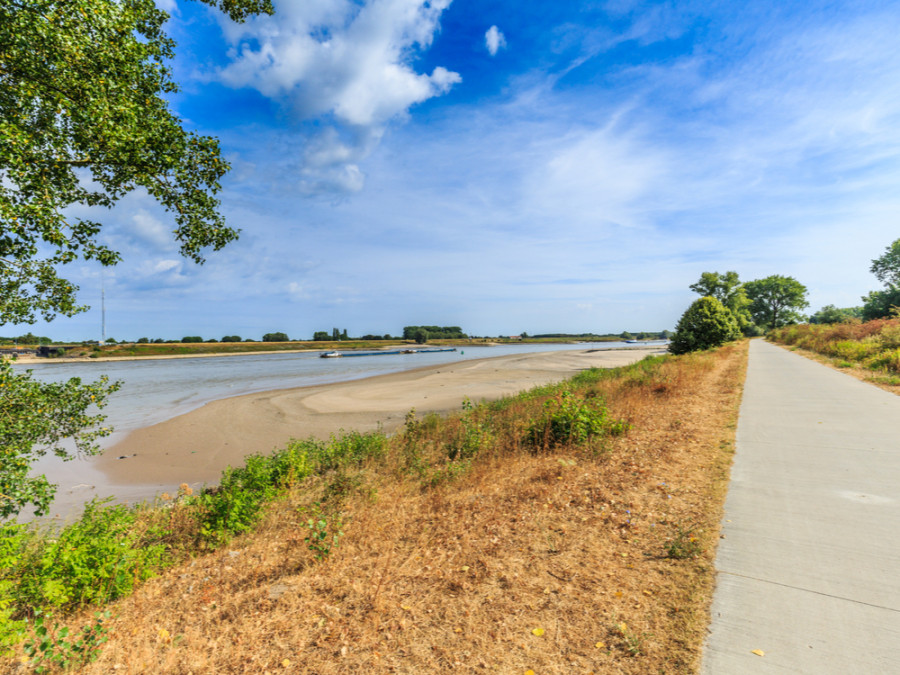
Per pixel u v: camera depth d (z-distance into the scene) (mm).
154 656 3105
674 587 3367
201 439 15695
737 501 4879
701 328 32062
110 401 25297
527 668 2656
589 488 5793
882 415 8531
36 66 4816
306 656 2963
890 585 3158
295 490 8164
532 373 36906
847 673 2391
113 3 5305
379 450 10320
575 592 3430
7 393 5359
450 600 3482
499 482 6633
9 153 4465
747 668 2488
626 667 2596
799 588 3213
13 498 5043
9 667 3111
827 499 4742
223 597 3992
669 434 8281
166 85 6359
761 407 10102
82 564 4242
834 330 28969
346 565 4344
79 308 6207
